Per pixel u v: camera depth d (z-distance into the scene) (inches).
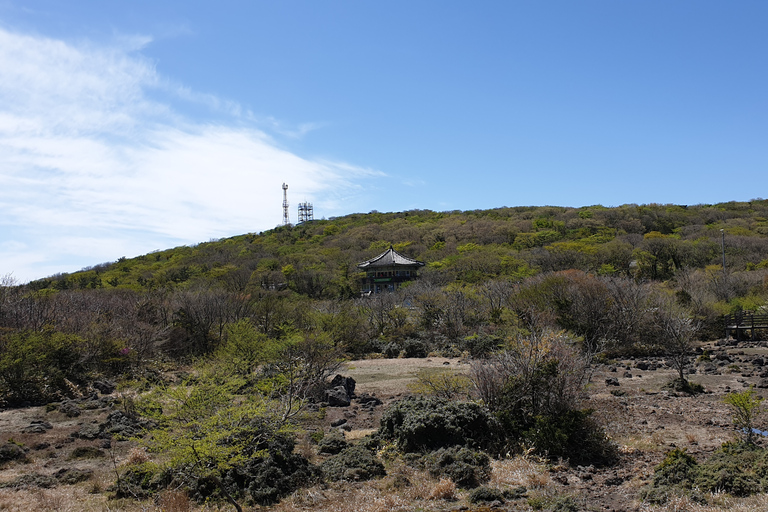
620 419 485.4
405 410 433.7
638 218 3612.2
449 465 363.6
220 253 3602.4
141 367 824.9
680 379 624.4
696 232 3011.8
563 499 300.4
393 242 3641.7
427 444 404.8
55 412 586.9
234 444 357.4
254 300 1275.8
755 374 685.3
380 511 303.0
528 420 426.3
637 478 344.2
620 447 404.5
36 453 443.8
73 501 333.7
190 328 1025.5
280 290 2181.3
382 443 427.5
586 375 520.7
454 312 1189.1
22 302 949.8
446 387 520.7
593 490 331.3
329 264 2928.2
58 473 390.3
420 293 1386.6
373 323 1273.4
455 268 2233.0
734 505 279.7
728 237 2453.2
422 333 1155.3
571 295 996.6
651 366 766.5
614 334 922.1
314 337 693.3
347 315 1136.2
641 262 1990.7
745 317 1028.5
